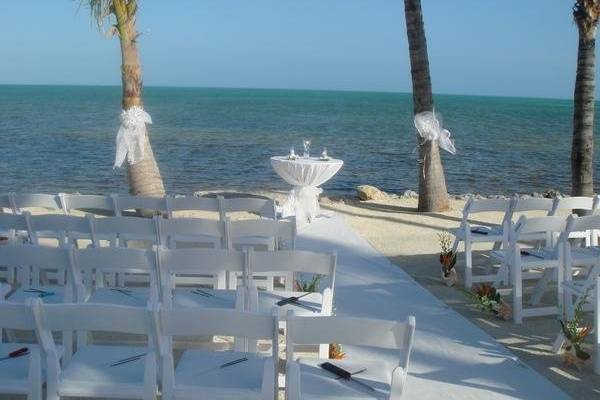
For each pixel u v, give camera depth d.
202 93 187.00
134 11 10.68
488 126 48.66
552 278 7.80
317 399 3.52
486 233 7.73
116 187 16.19
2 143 25.84
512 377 5.03
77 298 4.93
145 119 10.97
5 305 3.56
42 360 3.87
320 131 38.84
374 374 3.82
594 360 5.24
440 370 5.13
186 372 3.78
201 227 6.44
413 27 11.68
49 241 9.21
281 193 14.49
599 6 9.97
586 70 10.13
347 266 8.27
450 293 7.30
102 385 3.64
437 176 12.28
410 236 10.25
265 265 4.95
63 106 68.25
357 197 14.10
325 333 3.49
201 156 23.25
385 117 60.66
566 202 7.95
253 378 3.74
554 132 42.56
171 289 5.11
